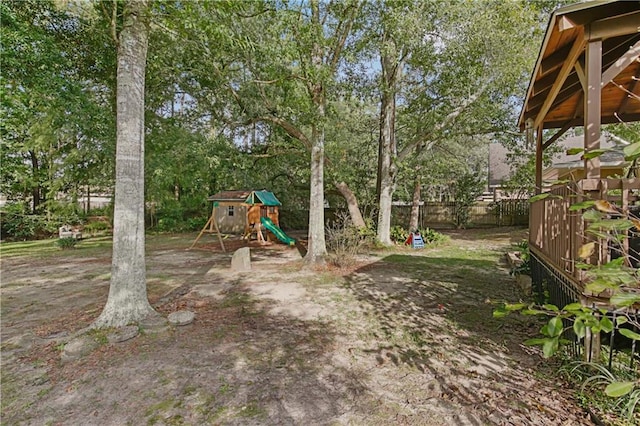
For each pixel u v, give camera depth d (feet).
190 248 33.63
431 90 30.71
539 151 17.26
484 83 28.17
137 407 7.41
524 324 12.01
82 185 44.06
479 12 23.90
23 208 42.70
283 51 17.79
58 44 25.75
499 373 8.66
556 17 8.63
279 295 16.47
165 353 10.02
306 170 34.63
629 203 8.41
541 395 7.61
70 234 39.93
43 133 34.24
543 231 13.53
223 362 9.48
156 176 32.27
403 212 52.37
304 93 20.76
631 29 8.15
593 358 8.20
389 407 7.31
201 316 13.34
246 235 39.68
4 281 19.63
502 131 33.65
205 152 29.22
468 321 12.51
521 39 24.62
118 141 12.04
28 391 8.11
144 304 12.44
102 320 11.67
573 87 14.19
